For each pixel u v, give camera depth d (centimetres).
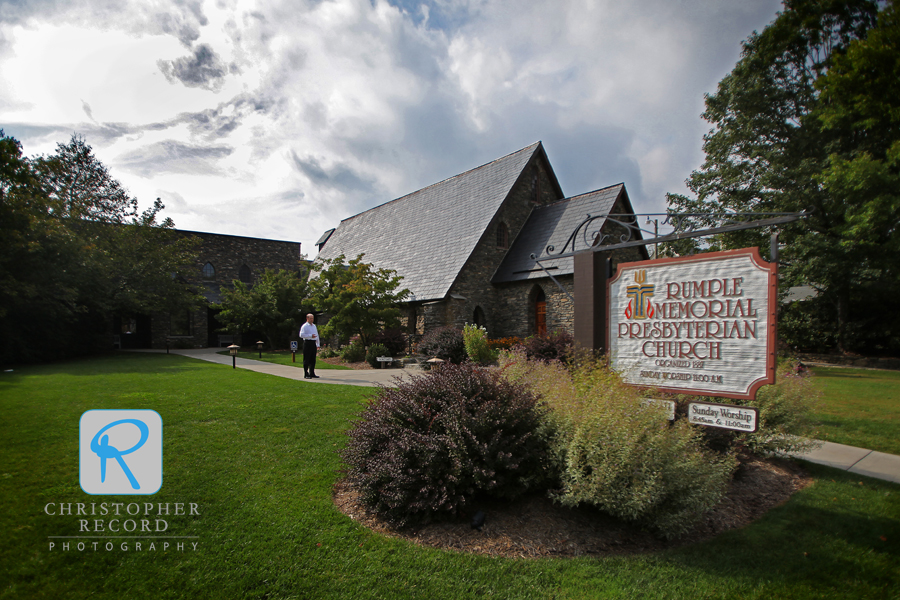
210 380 1248
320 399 977
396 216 3459
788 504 522
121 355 2391
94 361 1984
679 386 557
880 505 519
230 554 389
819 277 2195
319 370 1673
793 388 666
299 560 382
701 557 404
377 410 532
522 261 2455
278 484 538
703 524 471
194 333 3319
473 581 360
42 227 1923
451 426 463
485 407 485
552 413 510
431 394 520
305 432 740
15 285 1783
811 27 2248
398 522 443
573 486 442
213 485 529
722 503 518
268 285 2973
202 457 617
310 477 561
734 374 516
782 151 2370
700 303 545
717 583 364
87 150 2739
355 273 2092
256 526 437
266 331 2912
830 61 2267
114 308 2514
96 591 336
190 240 3000
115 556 381
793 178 2273
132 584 345
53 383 1173
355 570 370
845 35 2298
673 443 436
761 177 2331
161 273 2650
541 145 2730
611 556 402
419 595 341
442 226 2831
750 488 566
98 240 2525
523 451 479
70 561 371
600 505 454
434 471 452
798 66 2397
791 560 401
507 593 346
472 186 2898
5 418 771
